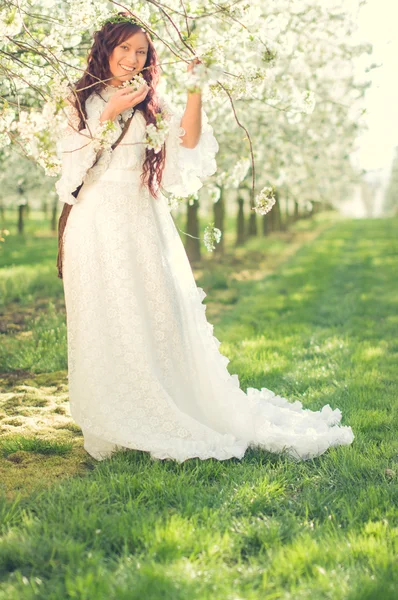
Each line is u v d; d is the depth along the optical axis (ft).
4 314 25.81
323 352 19.34
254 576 7.17
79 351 10.33
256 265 47.42
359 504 8.95
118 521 8.23
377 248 65.41
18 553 7.49
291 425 11.76
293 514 8.67
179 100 18.76
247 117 30.78
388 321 24.94
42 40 11.51
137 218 10.49
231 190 41.83
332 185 55.93
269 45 11.41
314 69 29.01
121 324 10.29
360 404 13.85
